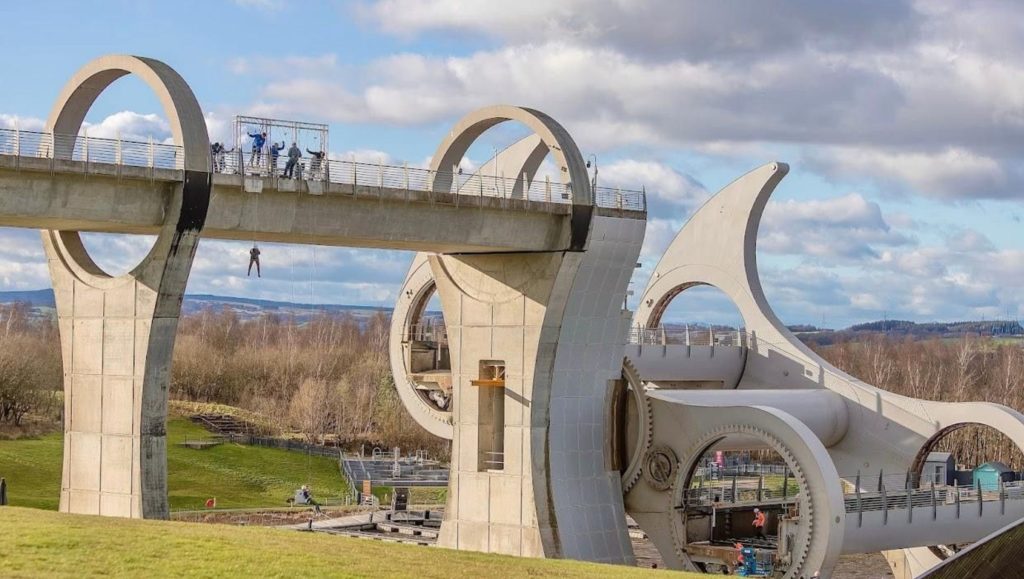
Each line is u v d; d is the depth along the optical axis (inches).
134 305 2321.6
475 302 2930.6
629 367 2955.2
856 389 3348.9
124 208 2244.1
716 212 3649.1
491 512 2874.0
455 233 2659.9
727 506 2977.4
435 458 5846.5
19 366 5354.3
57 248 2485.2
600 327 2891.2
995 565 1439.5
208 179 2283.5
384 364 7249.0
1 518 1750.7
